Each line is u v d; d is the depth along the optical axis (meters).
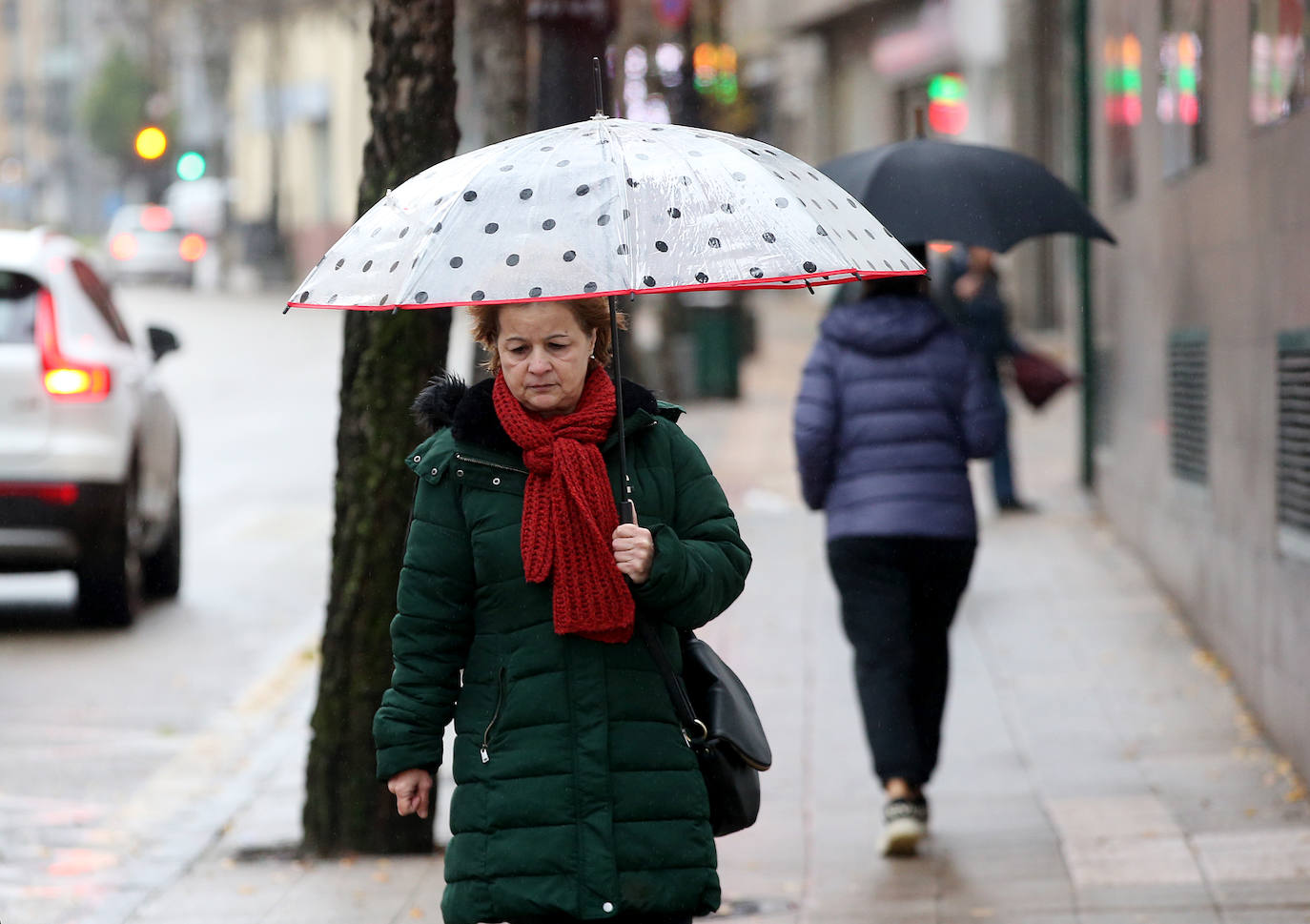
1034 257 81.75
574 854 10.94
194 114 181.25
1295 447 21.55
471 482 11.23
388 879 18.77
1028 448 52.53
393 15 18.64
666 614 11.27
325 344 103.12
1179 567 30.31
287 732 26.09
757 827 20.47
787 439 55.50
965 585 19.70
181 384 84.06
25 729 26.58
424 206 11.12
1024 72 80.25
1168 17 30.39
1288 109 21.41
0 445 31.86
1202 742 23.05
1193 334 28.44
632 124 11.42
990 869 18.66
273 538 44.97
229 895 18.42
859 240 11.16
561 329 11.11
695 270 10.42
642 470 11.47
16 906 18.33
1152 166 32.44
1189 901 17.27
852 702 25.89
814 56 115.56
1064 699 25.48
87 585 33.34
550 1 29.39
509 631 11.20
